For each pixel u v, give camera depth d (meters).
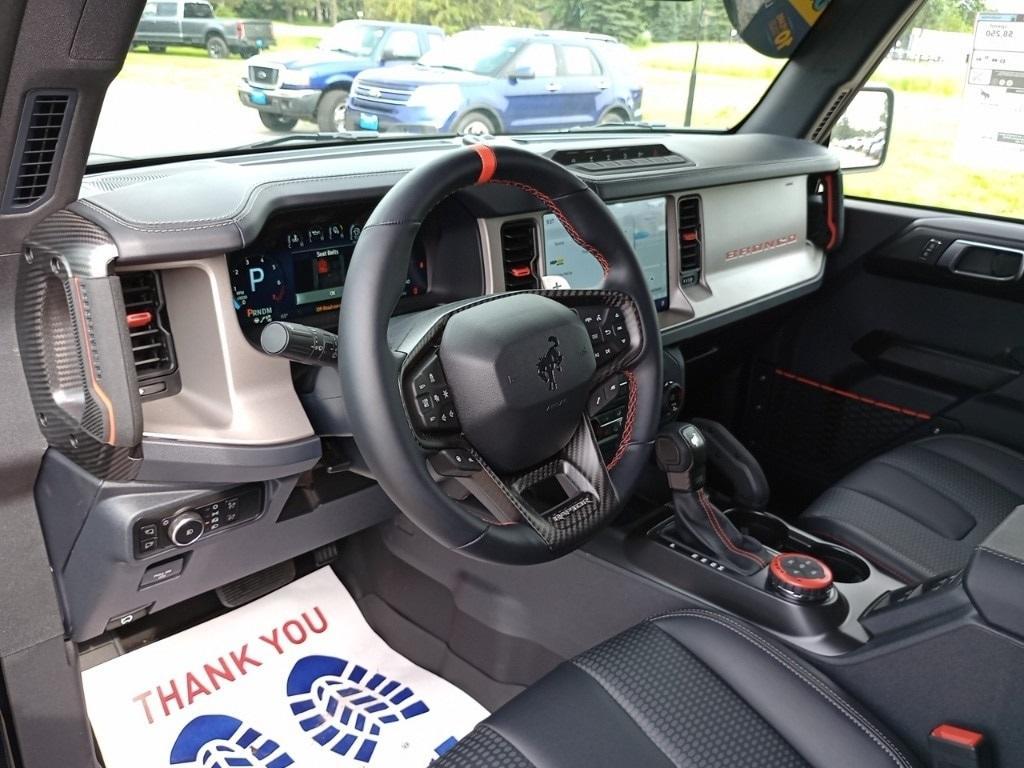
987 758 1.12
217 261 1.22
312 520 1.59
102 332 1.12
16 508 1.27
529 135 2.16
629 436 1.29
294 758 1.64
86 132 1.09
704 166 2.04
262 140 1.75
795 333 2.60
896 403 2.42
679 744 1.12
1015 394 2.20
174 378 1.31
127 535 1.27
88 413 1.17
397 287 1.05
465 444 1.12
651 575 1.48
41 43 0.96
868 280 2.46
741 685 1.21
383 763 1.64
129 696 1.75
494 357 1.09
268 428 1.28
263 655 1.87
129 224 1.14
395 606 1.93
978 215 2.31
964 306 2.27
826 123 2.53
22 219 1.12
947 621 1.13
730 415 2.78
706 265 2.07
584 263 1.75
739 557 1.42
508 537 1.11
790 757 1.12
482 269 1.56
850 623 1.32
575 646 1.62
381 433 1.01
